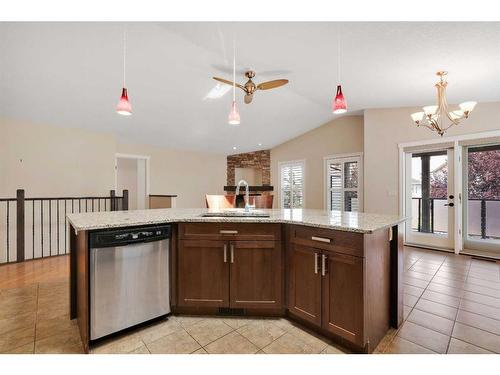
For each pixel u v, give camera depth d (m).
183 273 2.09
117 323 1.77
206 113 4.92
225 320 2.05
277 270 2.04
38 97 3.64
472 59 2.68
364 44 2.54
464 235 4.15
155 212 2.58
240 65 3.23
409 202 4.62
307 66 3.16
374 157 4.87
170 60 3.13
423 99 4.15
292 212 2.57
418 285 2.76
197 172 7.60
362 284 1.56
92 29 2.47
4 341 1.79
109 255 1.73
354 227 1.60
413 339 1.78
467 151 4.10
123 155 6.09
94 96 3.80
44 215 4.52
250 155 8.20
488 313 2.14
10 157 4.20
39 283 2.89
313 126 6.50
